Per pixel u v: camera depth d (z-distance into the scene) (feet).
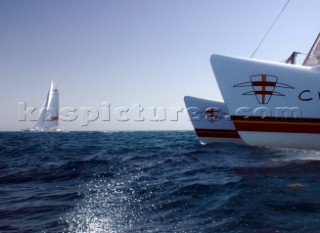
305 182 15.15
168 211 11.60
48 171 20.83
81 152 32.60
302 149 23.97
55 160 26.00
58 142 52.95
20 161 26.30
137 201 13.03
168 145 39.99
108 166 22.04
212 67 24.99
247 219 10.28
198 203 12.38
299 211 10.89
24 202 13.33
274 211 10.96
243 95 24.18
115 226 10.27
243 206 11.61
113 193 14.47
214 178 16.94
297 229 9.32
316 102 22.99
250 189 14.02
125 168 21.17
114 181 17.12
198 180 16.56
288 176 16.63
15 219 11.16
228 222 10.13
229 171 18.85
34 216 11.44
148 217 11.02
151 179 17.37
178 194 13.85
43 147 40.81
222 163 22.07
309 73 23.13
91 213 11.64
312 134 23.21
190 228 9.82
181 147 35.29
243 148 28.55
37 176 19.26
